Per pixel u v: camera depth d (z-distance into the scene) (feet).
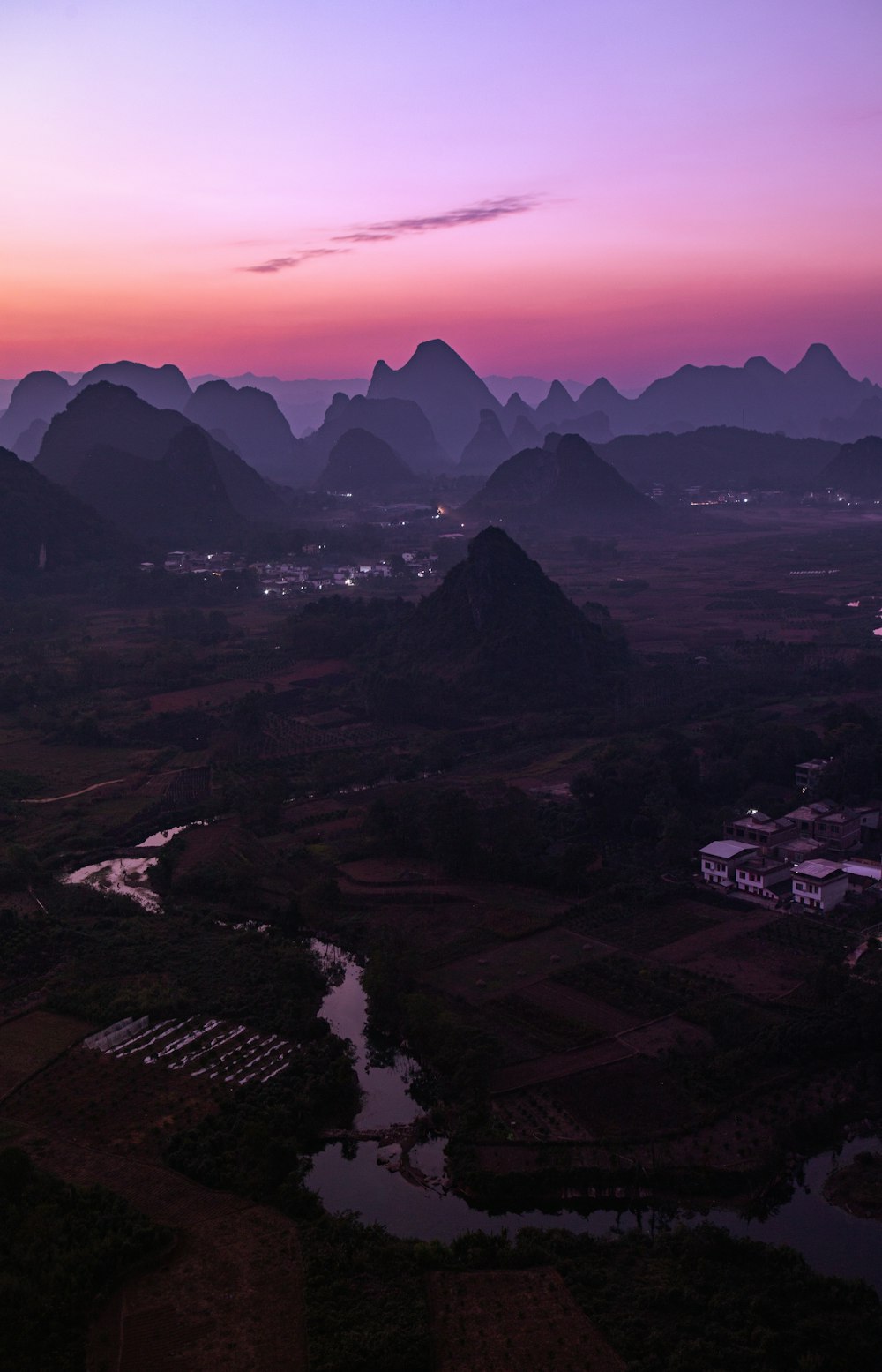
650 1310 256.32
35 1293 259.60
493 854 503.20
